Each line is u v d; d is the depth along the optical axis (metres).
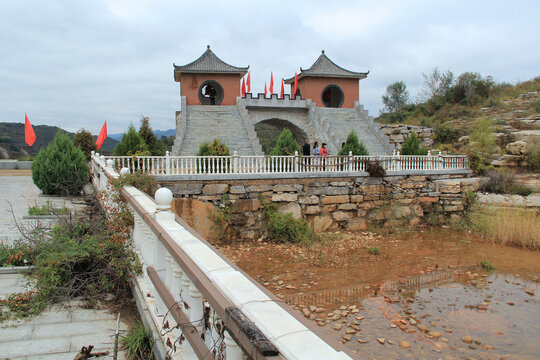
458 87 38.66
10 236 7.45
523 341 7.31
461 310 8.73
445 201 17.62
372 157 16.73
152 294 4.07
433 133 29.39
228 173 13.86
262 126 57.91
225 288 2.17
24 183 17.81
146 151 16.08
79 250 5.23
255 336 1.58
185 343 2.85
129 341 3.72
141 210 4.59
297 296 9.50
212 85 30.62
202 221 13.52
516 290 10.00
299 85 33.31
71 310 4.60
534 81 38.06
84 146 24.28
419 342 7.27
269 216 14.45
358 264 12.07
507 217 15.42
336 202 15.69
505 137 25.25
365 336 7.50
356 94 32.72
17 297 4.68
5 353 3.63
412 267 11.83
